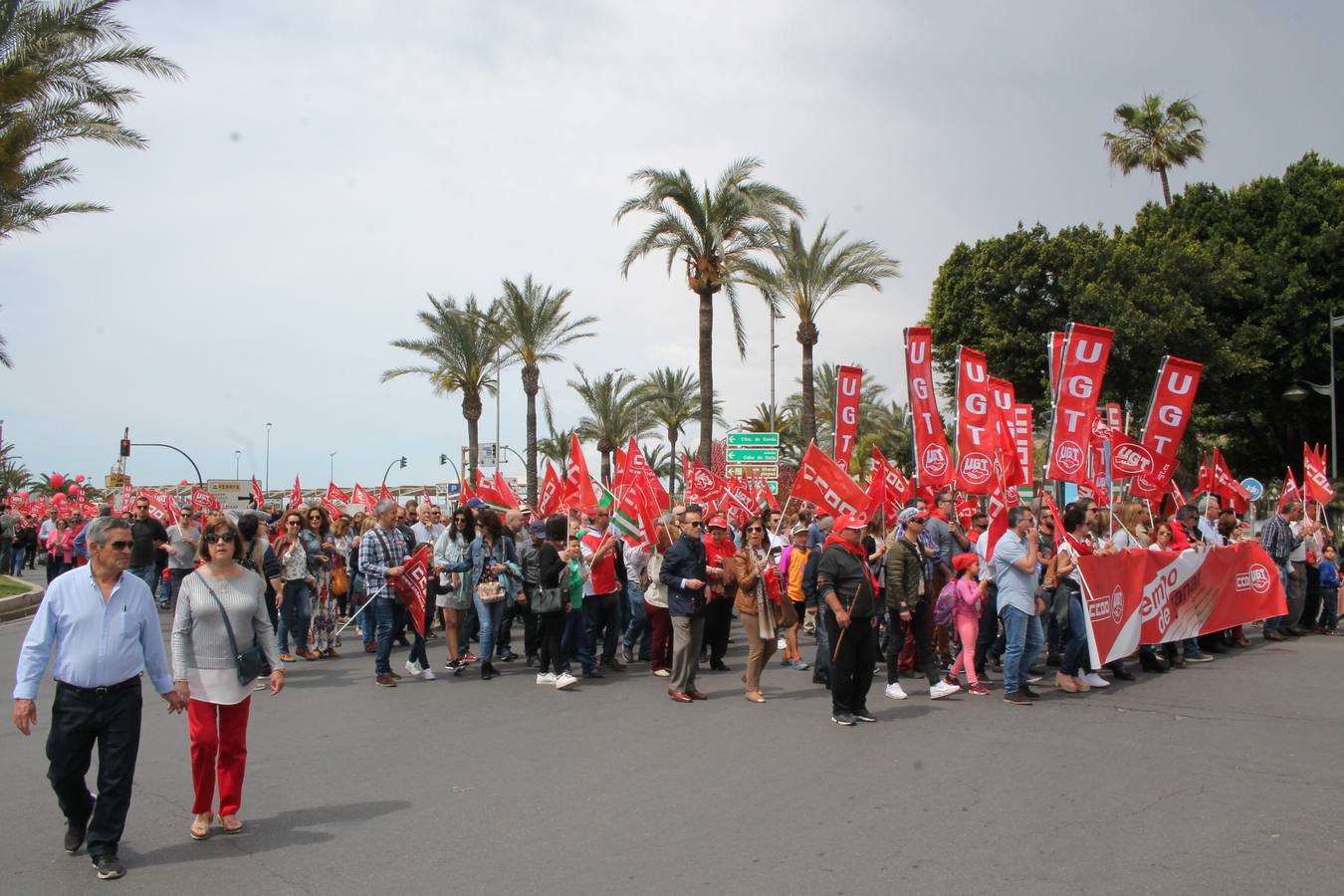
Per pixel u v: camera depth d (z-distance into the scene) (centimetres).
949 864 512
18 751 792
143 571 1485
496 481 1582
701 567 991
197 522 1505
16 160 1895
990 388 1438
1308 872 498
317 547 1298
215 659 582
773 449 2745
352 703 980
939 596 1048
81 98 1941
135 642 543
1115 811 598
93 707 526
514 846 551
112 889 498
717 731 839
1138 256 3262
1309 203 3384
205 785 577
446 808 623
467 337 3559
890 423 4916
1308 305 3306
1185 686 1024
